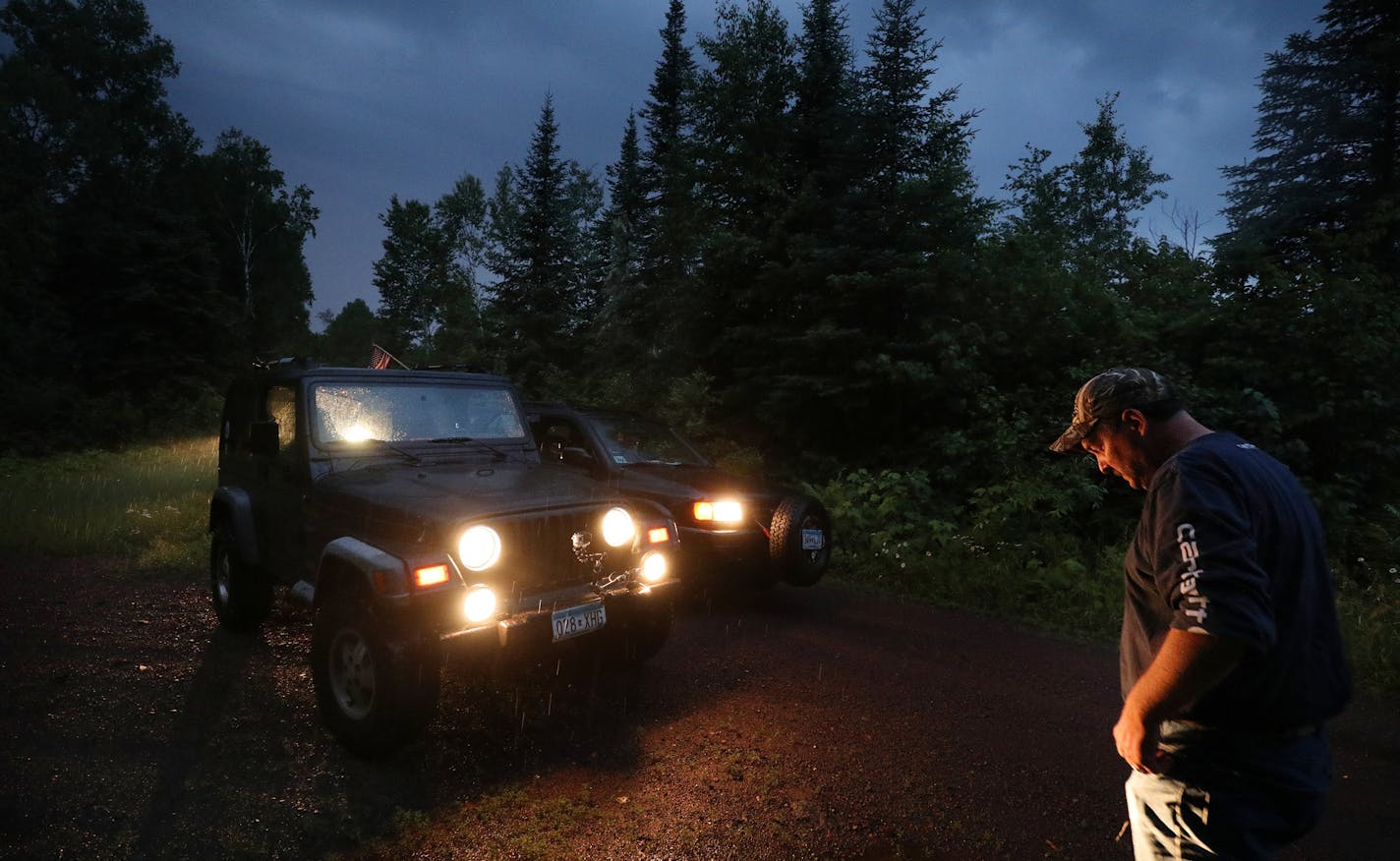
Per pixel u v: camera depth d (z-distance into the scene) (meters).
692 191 13.55
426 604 3.47
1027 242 10.65
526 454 5.23
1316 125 19.11
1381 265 11.35
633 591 4.15
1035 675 4.90
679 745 3.78
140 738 3.78
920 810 3.23
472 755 3.63
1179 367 9.16
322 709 3.72
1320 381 8.32
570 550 4.00
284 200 44.94
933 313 10.15
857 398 10.20
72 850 2.84
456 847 2.91
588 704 4.25
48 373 27.09
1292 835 1.57
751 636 5.58
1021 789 3.41
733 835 3.01
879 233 10.28
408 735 3.48
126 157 38.41
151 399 27.52
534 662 4.85
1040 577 6.85
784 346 10.89
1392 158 18.38
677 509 6.03
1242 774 1.55
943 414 10.39
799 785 3.41
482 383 5.32
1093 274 11.02
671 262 13.99
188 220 31.84
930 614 6.34
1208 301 9.95
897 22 10.49
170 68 40.09
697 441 11.36
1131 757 1.60
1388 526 7.66
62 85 35.25
